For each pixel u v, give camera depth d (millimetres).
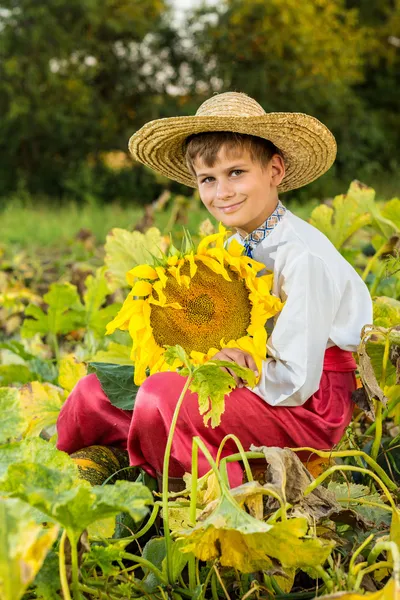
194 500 1569
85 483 1460
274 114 1994
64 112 17469
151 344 1872
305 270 1934
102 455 2115
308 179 2412
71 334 3965
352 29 18859
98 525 1601
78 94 17359
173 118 2039
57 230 9852
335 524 1682
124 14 17641
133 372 2182
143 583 1594
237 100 2135
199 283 1862
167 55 18344
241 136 2029
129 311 1846
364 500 1695
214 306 1865
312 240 2020
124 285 3020
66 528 1295
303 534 1367
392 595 1185
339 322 2035
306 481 1547
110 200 17453
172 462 1913
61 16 17172
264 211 2082
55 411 2459
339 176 17109
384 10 19500
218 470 1549
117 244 3000
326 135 2150
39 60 16875
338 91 17109
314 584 1709
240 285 1883
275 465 1507
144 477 2020
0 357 4035
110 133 17906
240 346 1861
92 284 3328
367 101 19422
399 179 14938
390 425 2801
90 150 17859
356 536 1693
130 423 2119
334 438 1994
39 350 3607
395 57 19375
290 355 1900
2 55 16781
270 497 1534
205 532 1395
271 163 2117
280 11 16875
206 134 2066
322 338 1927
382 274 2971
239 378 1908
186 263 1865
